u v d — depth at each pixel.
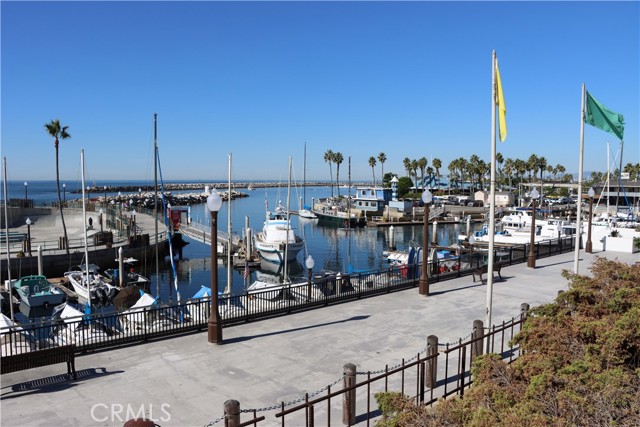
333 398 9.89
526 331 8.92
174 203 145.38
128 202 111.25
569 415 5.82
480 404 6.42
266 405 9.52
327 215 94.44
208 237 58.97
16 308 32.06
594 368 7.09
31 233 59.53
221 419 8.51
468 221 70.56
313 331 14.45
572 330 8.50
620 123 19.92
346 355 12.39
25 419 8.77
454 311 16.81
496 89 12.14
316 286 20.53
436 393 10.09
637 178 120.06
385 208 95.94
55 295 32.09
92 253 43.69
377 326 14.99
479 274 22.23
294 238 52.66
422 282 19.30
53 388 10.20
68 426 8.53
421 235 79.56
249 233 50.00
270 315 16.22
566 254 30.53
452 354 12.51
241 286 41.66
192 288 41.41
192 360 11.97
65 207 75.25
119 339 13.05
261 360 12.00
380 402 6.49
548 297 19.02
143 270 47.50
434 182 151.12
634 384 6.65
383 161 147.12
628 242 31.41
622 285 11.08
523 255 28.56
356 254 61.94
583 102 18.44
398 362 11.88
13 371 9.86
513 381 7.18
